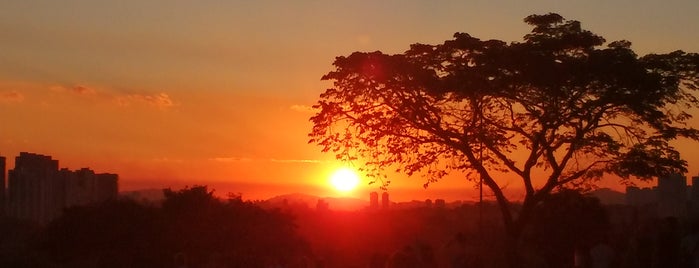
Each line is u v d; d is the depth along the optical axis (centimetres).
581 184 3156
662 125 3138
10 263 3750
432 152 3297
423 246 2252
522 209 3069
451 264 2186
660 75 3030
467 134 3191
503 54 3047
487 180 3106
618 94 3055
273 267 3198
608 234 2645
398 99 3212
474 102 3173
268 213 3862
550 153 3102
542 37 3081
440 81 3092
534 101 3161
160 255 3616
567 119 3117
